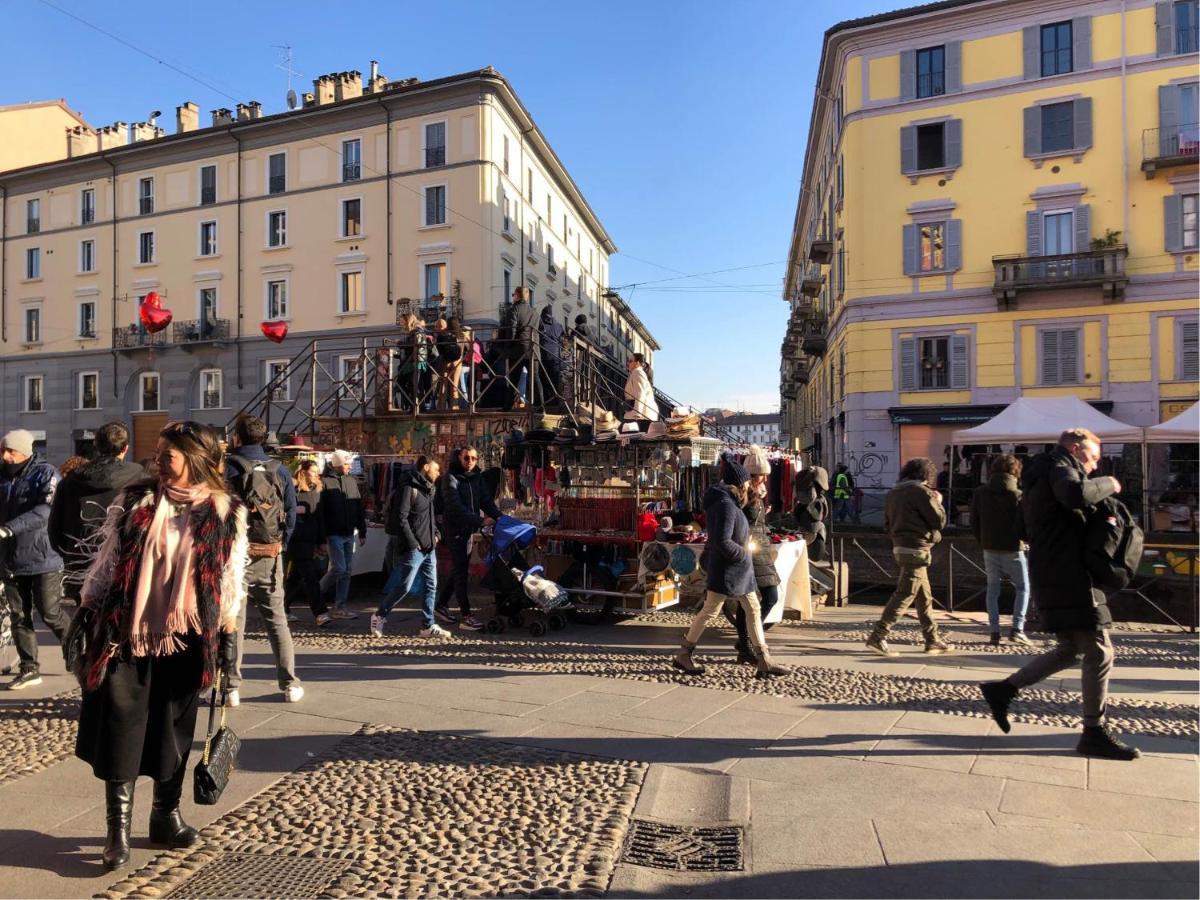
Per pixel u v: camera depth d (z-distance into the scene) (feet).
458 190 104.06
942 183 87.51
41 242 126.52
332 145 109.81
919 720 17.03
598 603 28.12
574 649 24.20
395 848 11.13
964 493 65.51
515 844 11.27
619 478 29.01
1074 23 82.48
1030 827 11.80
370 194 108.06
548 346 44.09
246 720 16.90
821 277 119.85
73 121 138.51
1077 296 82.79
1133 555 14.65
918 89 88.79
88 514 16.67
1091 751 14.80
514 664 22.11
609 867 10.61
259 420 21.03
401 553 25.64
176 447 10.82
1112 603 34.73
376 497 41.50
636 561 27.66
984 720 17.08
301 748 15.16
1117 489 14.76
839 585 33.73
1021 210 84.58
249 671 21.25
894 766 14.32
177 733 10.80
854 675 20.99
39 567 18.89
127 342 119.24
